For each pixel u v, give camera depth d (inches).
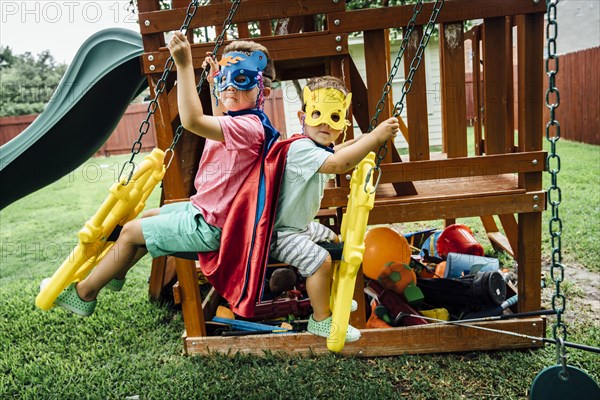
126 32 155.9
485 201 127.6
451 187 139.2
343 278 86.7
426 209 127.5
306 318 153.8
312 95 87.4
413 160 126.5
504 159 124.6
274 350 138.3
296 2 117.0
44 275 220.8
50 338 155.5
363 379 123.9
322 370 127.8
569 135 535.2
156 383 126.5
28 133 160.2
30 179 175.5
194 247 87.6
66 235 285.6
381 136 80.9
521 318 134.8
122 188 86.6
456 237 185.0
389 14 117.5
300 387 120.5
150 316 166.6
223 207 86.3
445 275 162.2
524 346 134.6
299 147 84.0
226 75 85.0
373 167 88.5
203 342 139.4
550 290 171.3
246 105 86.7
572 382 88.3
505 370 125.7
